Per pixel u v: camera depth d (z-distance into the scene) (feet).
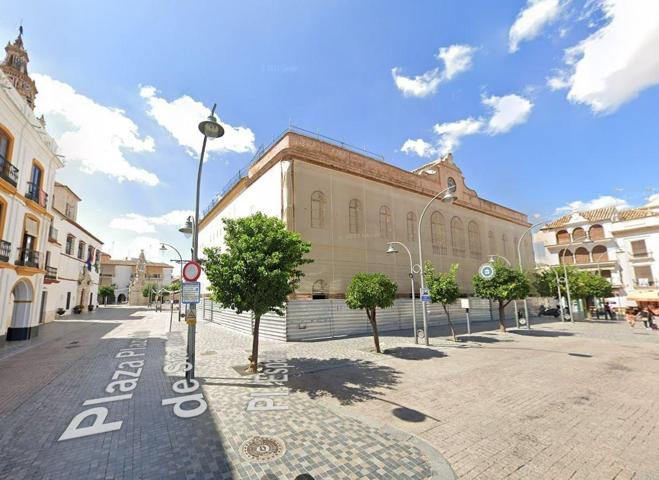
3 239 44.14
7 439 15.85
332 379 27.14
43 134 53.93
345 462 13.74
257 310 27.84
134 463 13.62
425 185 84.89
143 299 194.90
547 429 17.17
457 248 90.58
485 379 27.22
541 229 131.34
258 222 30.55
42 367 31.48
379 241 70.28
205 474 12.81
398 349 41.75
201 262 29.60
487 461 13.96
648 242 105.50
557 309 100.94
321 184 63.05
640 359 35.81
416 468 13.28
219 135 26.45
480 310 87.92
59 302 92.53
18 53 76.84
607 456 14.37
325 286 59.67
